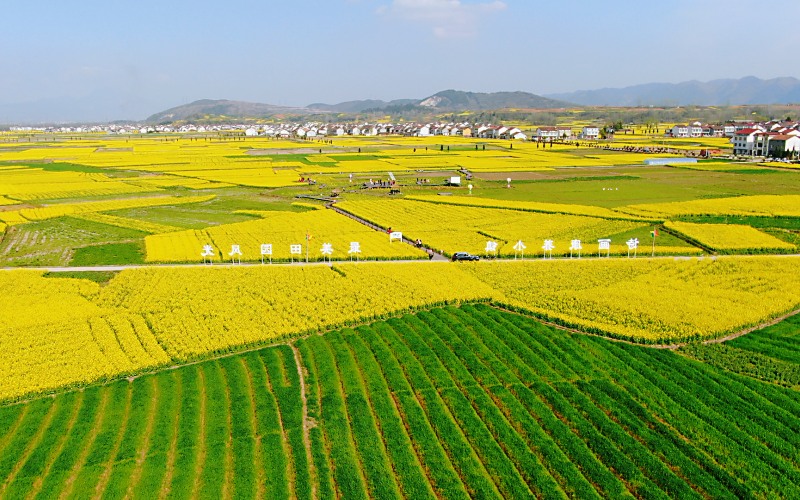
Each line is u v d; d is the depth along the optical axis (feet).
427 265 282.77
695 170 645.92
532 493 126.82
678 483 127.24
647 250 307.78
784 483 127.44
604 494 125.70
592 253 305.12
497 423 150.00
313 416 155.02
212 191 542.98
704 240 324.60
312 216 409.49
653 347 196.95
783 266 277.23
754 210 398.83
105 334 201.67
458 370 176.86
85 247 331.16
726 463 134.00
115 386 168.76
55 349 190.60
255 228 370.73
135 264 294.05
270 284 252.83
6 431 147.33
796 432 146.30
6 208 460.96
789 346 196.54
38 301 236.02
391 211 424.46
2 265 296.51
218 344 194.70
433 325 213.25
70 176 645.51
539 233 351.05
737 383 169.37
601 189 520.42
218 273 268.00
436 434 147.23
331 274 267.59
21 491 125.08
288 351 192.03
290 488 128.16
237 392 164.96
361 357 186.29
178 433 145.07
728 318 214.90
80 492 124.47
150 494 123.34
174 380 172.04
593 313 222.89
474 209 427.33
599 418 151.74
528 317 222.28
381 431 148.77
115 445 141.28
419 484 127.75
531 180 586.04
